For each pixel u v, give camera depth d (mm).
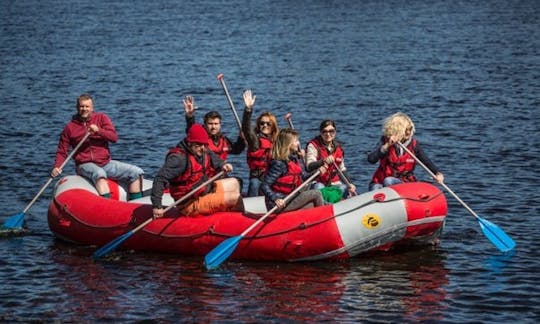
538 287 16156
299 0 108938
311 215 17406
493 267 17266
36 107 37781
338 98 40000
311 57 55656
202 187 17672
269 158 17812
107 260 17938
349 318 14719
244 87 43688
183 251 18078
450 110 36281
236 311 15055
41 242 19328
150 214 18312
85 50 59906
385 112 36312
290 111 37094
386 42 63406
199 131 17469
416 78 45594
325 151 18844
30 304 15445
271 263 17562
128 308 15234
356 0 106875
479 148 28938
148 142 30500
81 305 15391
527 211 21328
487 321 14633
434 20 80188
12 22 81625
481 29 71312
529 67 49000
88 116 19922
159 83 45031
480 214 21141
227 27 76812
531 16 82062
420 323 14516
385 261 17609
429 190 17875
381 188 17969
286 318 14719
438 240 18750
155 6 101250
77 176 20172
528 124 32938
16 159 27719
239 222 17688
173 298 15688
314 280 16531
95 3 105438
